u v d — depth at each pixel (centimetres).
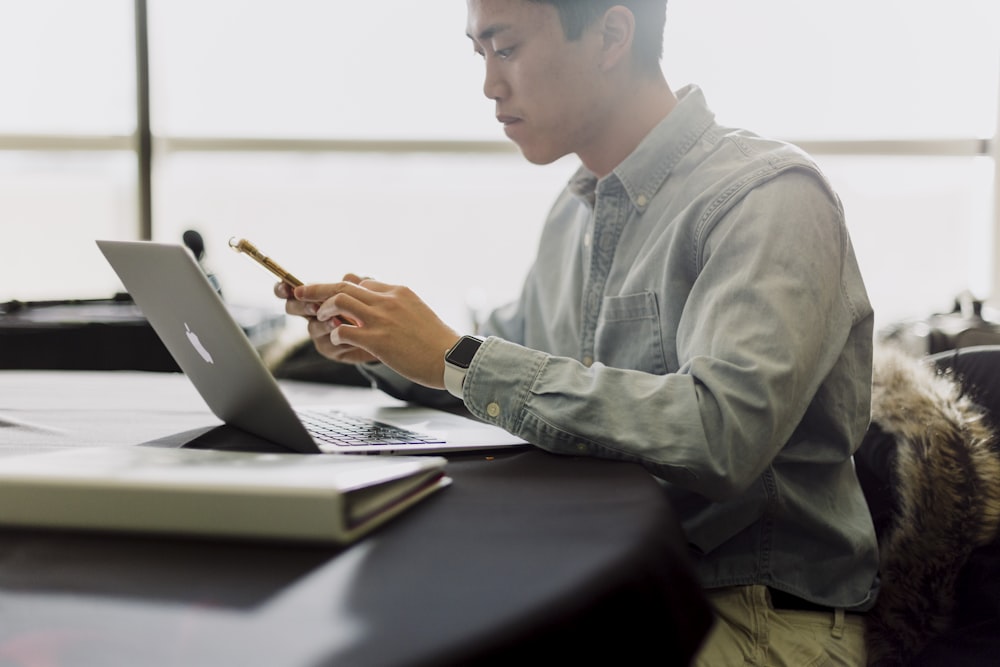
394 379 127
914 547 110
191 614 49
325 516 59
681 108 115
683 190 110
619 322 111
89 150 314
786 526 104
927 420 112
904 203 294
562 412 87
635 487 75
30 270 318
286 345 176
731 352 90
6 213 315
